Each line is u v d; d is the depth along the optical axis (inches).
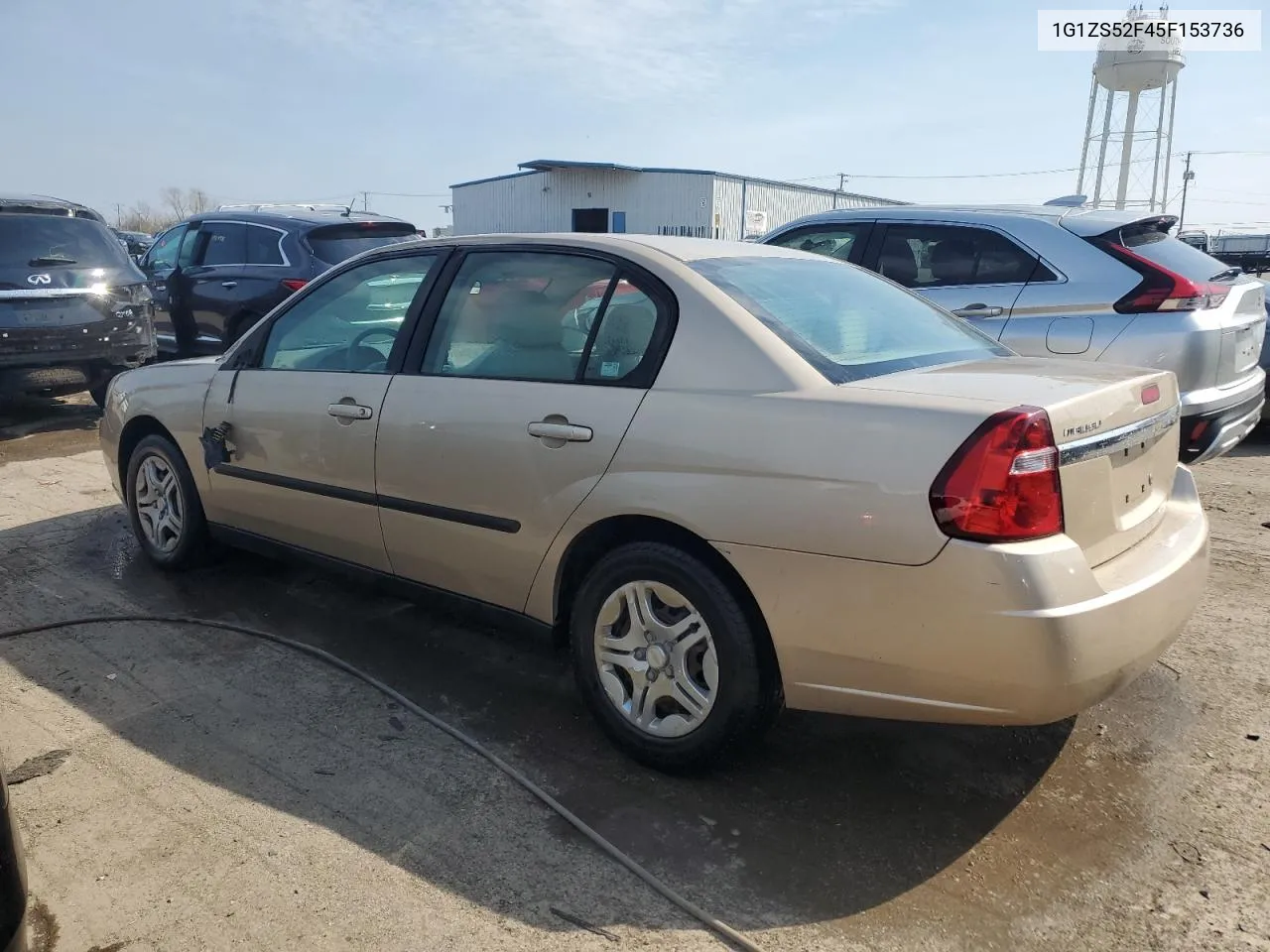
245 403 160.4
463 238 140.6
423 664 146.7
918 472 92.8
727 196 1370.6
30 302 308.3
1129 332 202.5
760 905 94.2
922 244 241.3
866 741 124.4
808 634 100.7
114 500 237.1
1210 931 90.4
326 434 146.1
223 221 382.9
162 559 183.6
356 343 149.0
